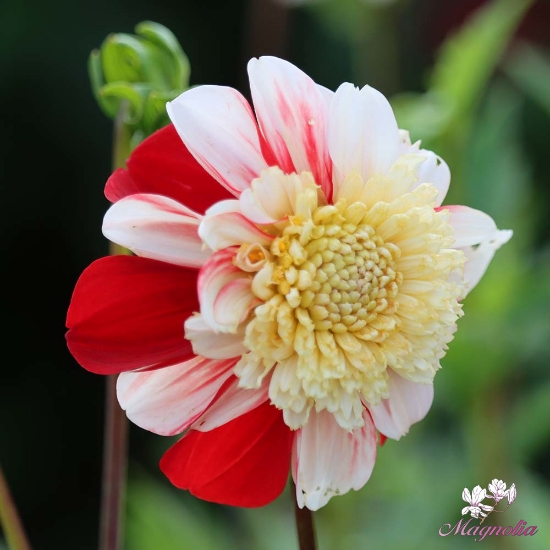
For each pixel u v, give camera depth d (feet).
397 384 1.97
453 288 1.94
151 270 1.89
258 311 1.88
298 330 1.90
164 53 2.09
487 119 2.68
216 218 1.86
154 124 2.07
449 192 2.49
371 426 1.96
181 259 1.88
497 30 2.46
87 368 1.88
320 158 1.92
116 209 1.87
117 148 2.09
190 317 1.87
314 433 1.94
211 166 1.88
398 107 2.53
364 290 1.92
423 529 2.68
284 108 1.90
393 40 3.23
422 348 1.94
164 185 1.92
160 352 1.89
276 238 1.90
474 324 2.47
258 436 1.94
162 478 4.30
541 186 4.11
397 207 1.92
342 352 1.92
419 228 1.92
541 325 2.51
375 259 1.92
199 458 1.93
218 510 3.71
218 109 1.89
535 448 2.83
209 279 1.85
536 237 3.80
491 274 2.47
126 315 1.89
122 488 2.09
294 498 1.94
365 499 2.81
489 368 2.48
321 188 1.92
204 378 1.92
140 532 2.48
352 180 1.91
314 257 1.91
